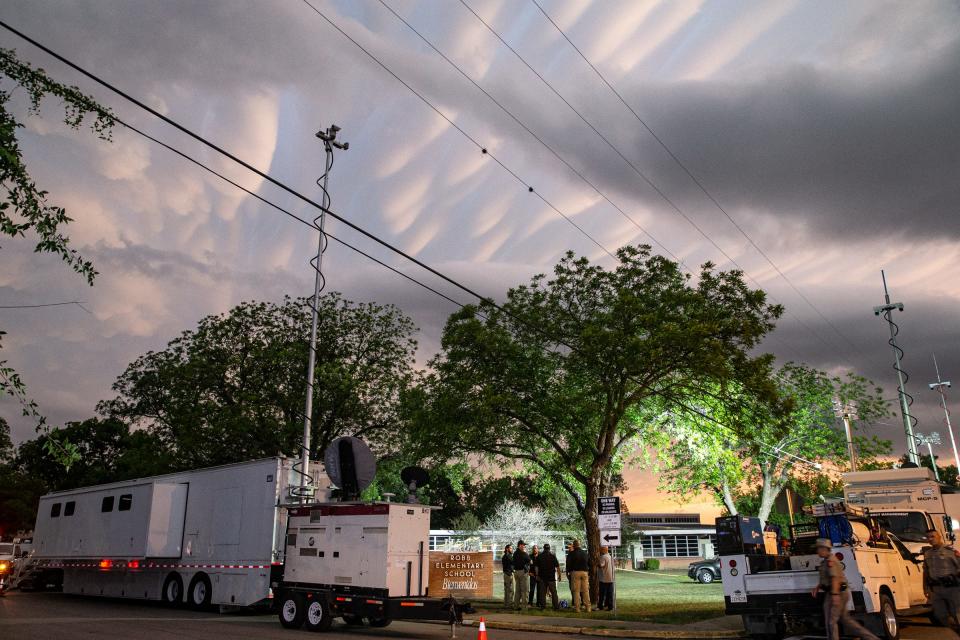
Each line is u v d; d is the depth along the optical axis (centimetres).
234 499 1934
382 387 3591
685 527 6175
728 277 2206
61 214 878
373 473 1752
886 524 1609
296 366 3428
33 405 789
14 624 1512
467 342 2247
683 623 1606
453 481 2648
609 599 1934
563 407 2167
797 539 1463
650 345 2012
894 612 1235
